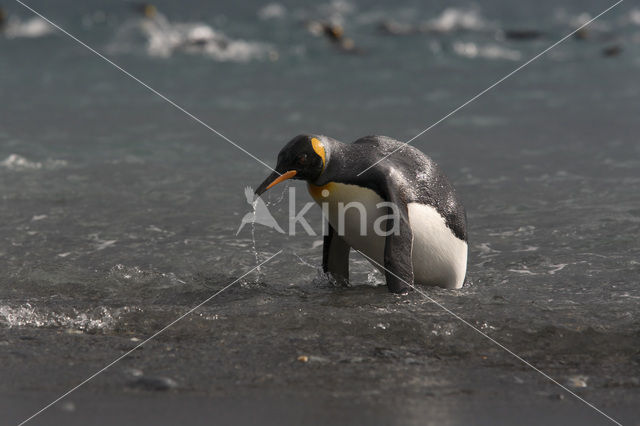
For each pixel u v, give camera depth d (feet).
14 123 57.36
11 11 137.69
